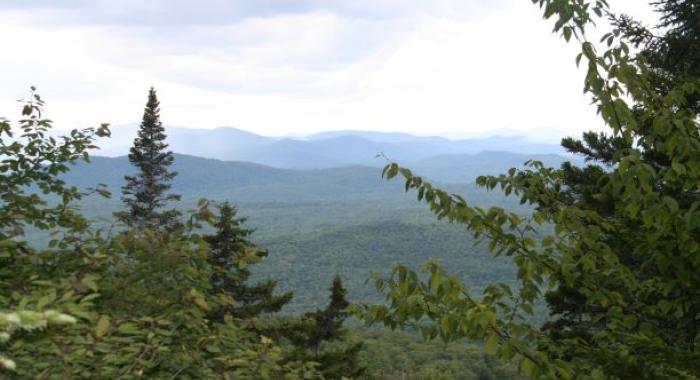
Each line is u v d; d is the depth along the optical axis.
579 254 3.72
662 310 3.69
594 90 3.11
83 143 5.43
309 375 3.98
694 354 3.29
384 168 3.53
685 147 3.13
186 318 3.70
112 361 3.23
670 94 3.43
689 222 3.01
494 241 3.53
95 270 4.07
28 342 1.90
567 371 2.94
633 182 3.17
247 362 3.64
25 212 4.74
